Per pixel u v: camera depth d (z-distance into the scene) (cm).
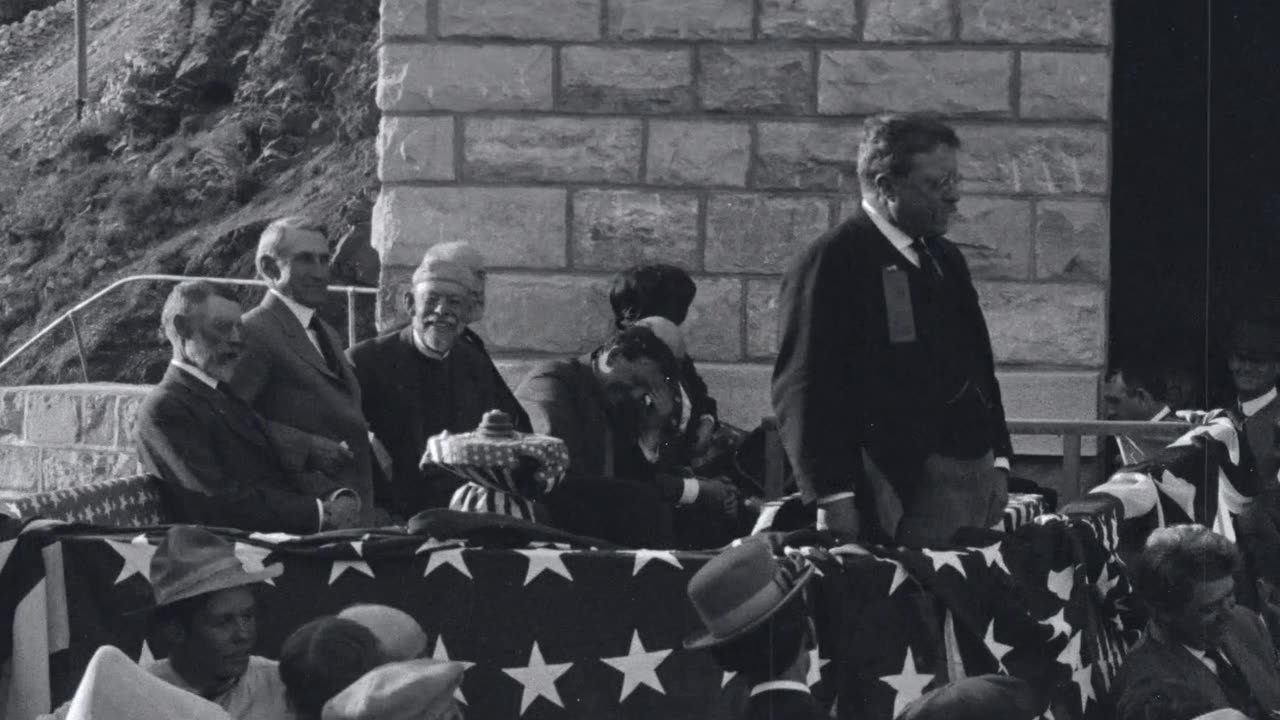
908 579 649
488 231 1242
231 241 3316
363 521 845
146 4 4238
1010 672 682
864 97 1232
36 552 635
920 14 1230
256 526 766
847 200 1235
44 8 4700
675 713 636
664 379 867
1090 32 1230
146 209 3506
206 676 573
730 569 517
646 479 872
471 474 730
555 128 1240
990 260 1239
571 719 638
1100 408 1227
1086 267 1234
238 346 793
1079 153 1234
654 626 639
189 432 775
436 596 639
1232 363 1173
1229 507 996
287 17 3572
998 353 1238
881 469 699
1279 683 756
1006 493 743
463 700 635
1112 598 774
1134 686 633
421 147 1243
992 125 1235
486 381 908
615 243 1240
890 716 642
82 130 3756
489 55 1239
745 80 1235
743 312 1238
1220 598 684
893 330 695
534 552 641
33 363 3406
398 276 1248
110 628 637
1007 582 682
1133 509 840
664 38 1234
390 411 877
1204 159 1221
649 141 1239
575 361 879
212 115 3666
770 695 513
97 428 1532
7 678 636
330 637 498
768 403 1230
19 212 3678
